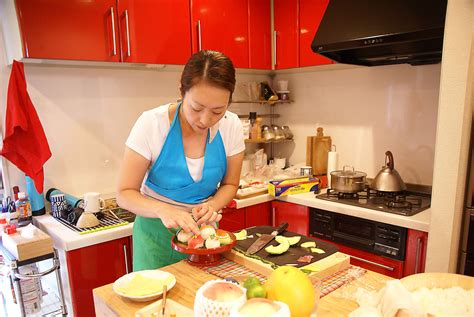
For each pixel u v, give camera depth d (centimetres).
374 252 190
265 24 254
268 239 121
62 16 169
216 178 132
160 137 120
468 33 133
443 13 160
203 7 218
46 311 180
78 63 195
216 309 70
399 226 177
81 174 212
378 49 197
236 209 218
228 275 103
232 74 101
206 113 103
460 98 138
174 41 207
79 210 178
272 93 280
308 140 251
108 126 220
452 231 146
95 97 213
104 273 167
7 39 180
